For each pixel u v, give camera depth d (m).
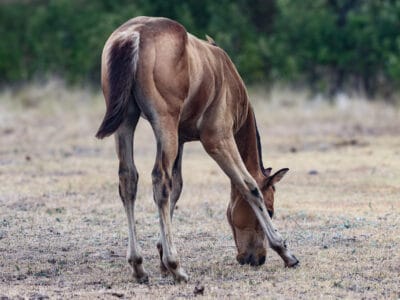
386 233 32.16
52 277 26.80
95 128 65.94
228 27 81.06
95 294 24.30
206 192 41.47
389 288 25.03
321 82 78.00
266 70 80.25
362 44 77.44
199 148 56.91
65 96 76.62
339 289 24.92
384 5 77.81
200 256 29.34
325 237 31.83
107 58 24.39
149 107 24.50
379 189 41.16
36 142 59.47
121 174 25.28
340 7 83.50
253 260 27.48
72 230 33.53
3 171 47.25
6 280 26.41
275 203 38.41
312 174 45.62
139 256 25.67
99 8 85.50
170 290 24.72
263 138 60.31
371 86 78.12
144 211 37.16
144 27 24.69
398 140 57.50
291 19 81.06
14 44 83.50
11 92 78.62
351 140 57.09
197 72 25.39
